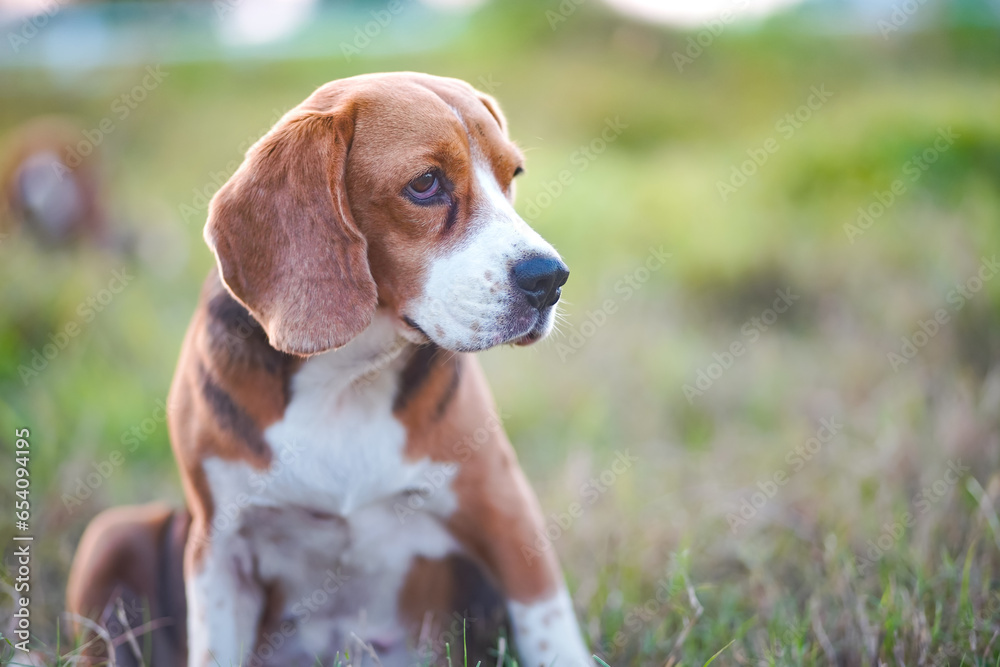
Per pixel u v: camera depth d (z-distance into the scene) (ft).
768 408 15.97
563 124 34.27
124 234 25.48
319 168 8.58
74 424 15.28
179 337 18.47
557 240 23.04
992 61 35.83
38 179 24.54
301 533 9.41
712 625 10.51
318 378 8.95
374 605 9.98
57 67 46.42
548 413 16.26
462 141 9.01
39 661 9.79
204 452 9.00
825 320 18.66
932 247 19.63
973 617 9.75
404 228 8.86
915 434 13.76
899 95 30.32
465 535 9.65
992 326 16.60
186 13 58.29
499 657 9.62
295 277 8.48
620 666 10.13
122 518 10.93
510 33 43.21
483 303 8.61
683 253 21.47
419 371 9.15
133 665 10.37
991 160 23.30
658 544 12.41
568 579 11.71
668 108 34.91
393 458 9.11
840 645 9.95
